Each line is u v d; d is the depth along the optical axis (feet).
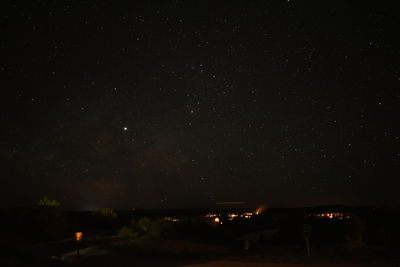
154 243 99.81
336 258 68.13
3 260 55.47
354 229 102.17
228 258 71.56
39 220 111.45
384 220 122.42
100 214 148.05
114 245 92.79
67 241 98.07
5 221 114.32
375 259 65.87
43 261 59.93
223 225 151.84
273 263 62.95
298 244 107.04
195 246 98.53
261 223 158.92
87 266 61.36
